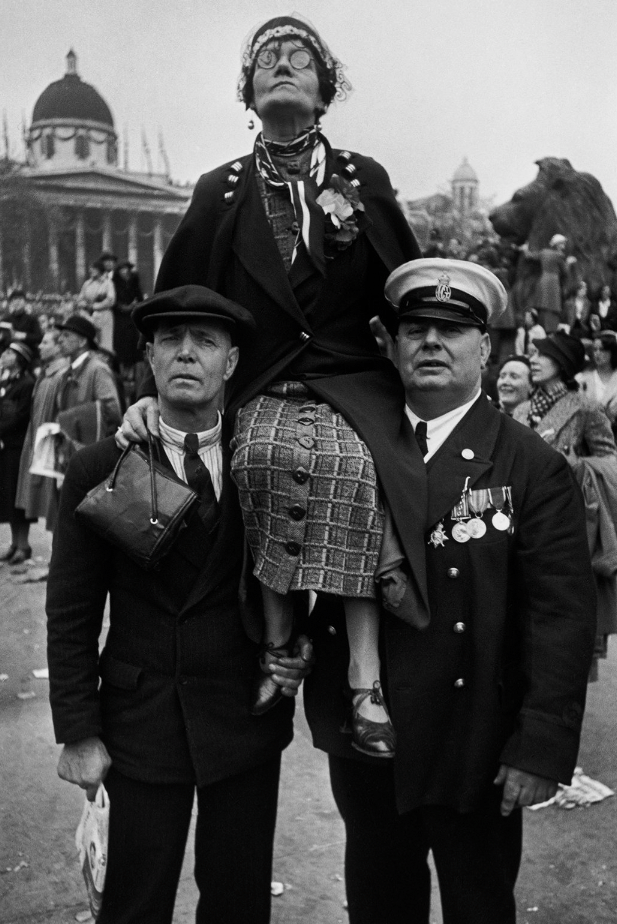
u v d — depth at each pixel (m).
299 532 1.89
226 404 2.23
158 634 2.04
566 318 10.98
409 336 2.03
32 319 9.91
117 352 11.26
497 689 1.99
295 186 2.12
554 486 2.01
